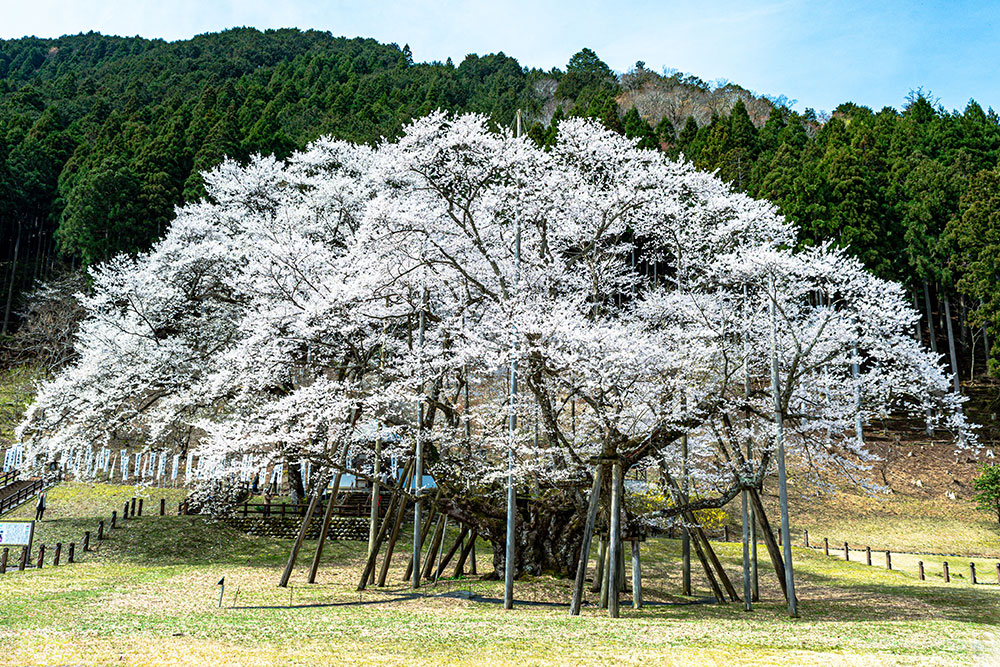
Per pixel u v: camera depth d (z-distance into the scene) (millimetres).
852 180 42625
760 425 18172
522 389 20703
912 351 18312
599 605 16531
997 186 40594
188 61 121500
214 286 26156
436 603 16281
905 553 29797
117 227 47281
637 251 29078
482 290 18578
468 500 19125
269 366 19188
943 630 13523
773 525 32875
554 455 18000
